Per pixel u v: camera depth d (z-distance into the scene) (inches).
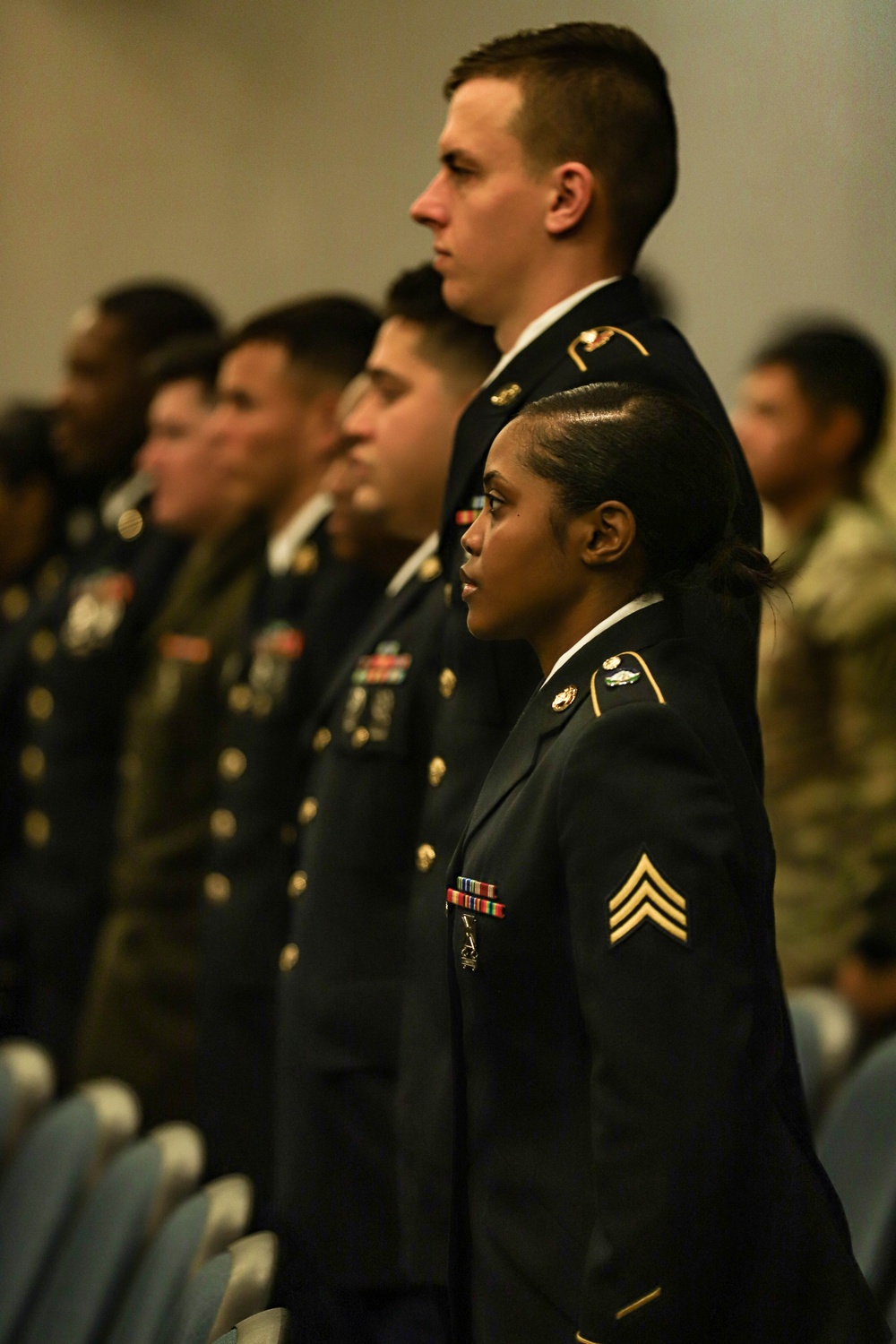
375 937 213.3
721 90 444.5
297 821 269.7
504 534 153.7
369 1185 207.8
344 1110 211.0
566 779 143.1
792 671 312.8
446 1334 175.6
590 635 153.0
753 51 440.1
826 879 307.1
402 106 522.9
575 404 155.3
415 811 213.9
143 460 349.7
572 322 189.0
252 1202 188.7
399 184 524.1
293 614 279.0
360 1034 211.0
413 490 227.5
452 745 190.2
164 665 327.0
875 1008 299.9
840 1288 143.3
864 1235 211.9
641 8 455.8
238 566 326.3
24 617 417.4
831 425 328.2
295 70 546.3
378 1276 204.5
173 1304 177.8
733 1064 133.0
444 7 510.3
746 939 138.3
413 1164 185.2
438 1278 180.4
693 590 154.5
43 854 362.3
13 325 598.2
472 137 194.1
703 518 151.3
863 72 426.6
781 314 434.9
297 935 222.5
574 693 150.7
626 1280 131.0
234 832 276.4
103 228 586.2
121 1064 313.3
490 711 186.7
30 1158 239.3
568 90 191.8
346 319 301.0
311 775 234.2
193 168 568.4
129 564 365.7
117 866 327.0
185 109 571.5
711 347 443.2
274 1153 236.5
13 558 441.1
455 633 192.7
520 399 188.1
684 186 449.1
